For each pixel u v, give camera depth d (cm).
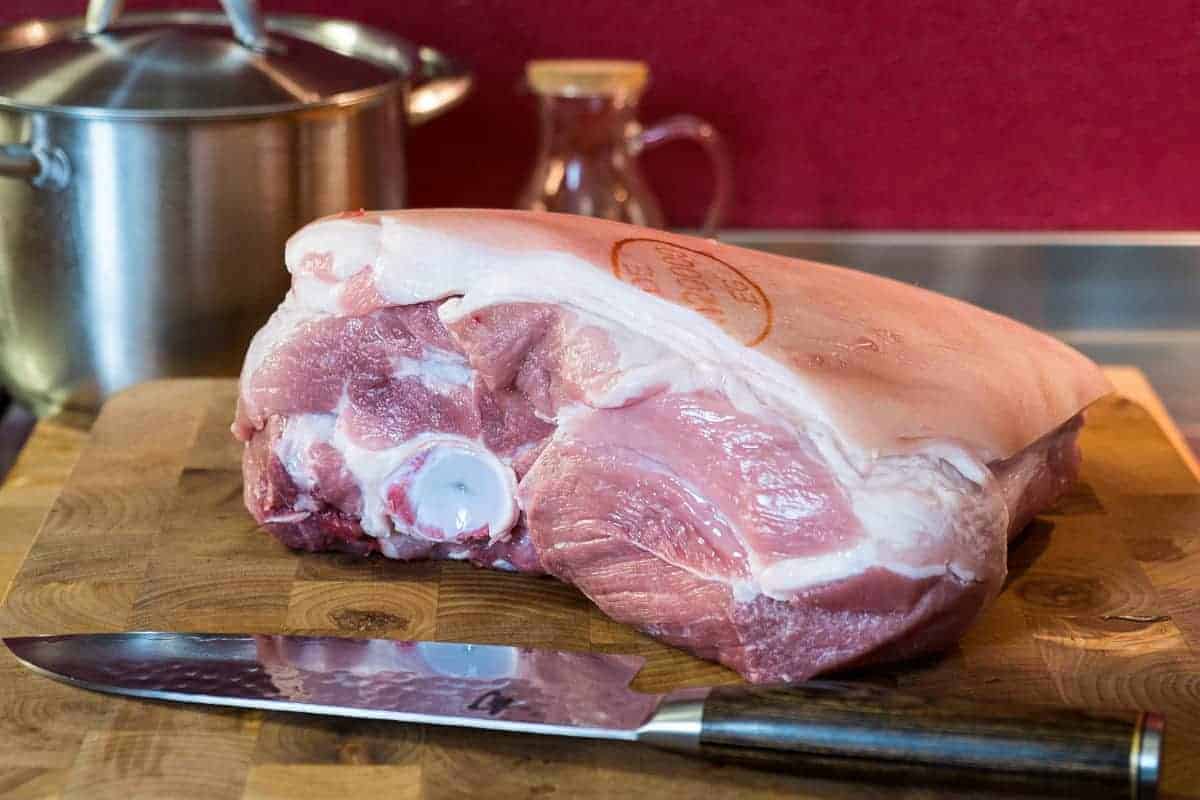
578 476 79
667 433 78
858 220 119
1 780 73
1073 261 118
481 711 74
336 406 83
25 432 110
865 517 75
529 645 80
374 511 84
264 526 85
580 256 79
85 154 93
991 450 77
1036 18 113
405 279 81
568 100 108
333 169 97
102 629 80
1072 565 85
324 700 75
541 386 81
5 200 95
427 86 103
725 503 77
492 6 114
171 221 94
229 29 102
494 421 82
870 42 114
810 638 77
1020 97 115
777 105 116
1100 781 70
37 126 93
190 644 78
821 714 72
